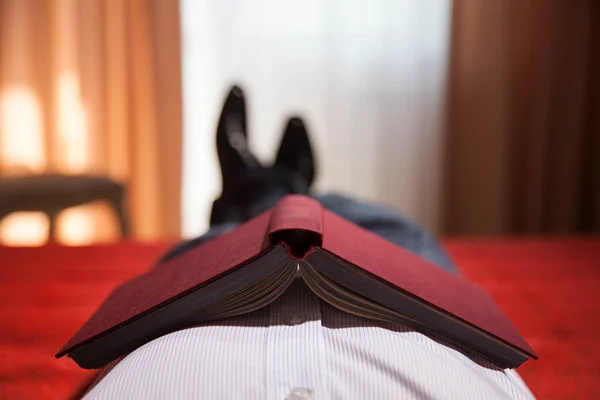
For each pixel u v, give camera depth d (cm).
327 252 48
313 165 174
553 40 230
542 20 229
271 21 232
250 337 49
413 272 57
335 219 66
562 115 237
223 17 230
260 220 65
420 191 245
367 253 54
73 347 52
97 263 123
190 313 51
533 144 238
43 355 81
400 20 233
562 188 242
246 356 46
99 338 52
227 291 50
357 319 52
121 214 207
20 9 216
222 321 52
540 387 73
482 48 230
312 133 241
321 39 234
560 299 103
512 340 52
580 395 72
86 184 195
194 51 232
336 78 237
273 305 54
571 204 243
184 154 233
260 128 239
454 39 230
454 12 228
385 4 232
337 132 241
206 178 241
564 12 229
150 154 230
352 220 114
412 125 241
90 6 218
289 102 238
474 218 243
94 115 226
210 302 50
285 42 234
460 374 46
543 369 78
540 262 124
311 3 232
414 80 237
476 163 239
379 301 50
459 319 51
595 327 92
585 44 231
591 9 229
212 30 231
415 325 52
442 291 56
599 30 232
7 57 218
